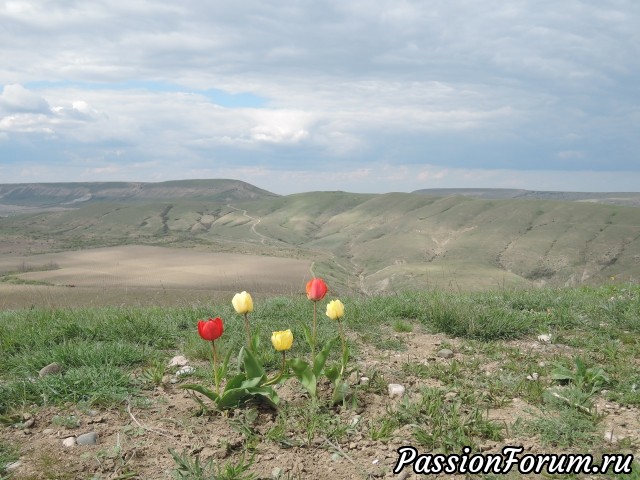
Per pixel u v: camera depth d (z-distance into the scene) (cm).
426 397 116
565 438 101
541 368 140
